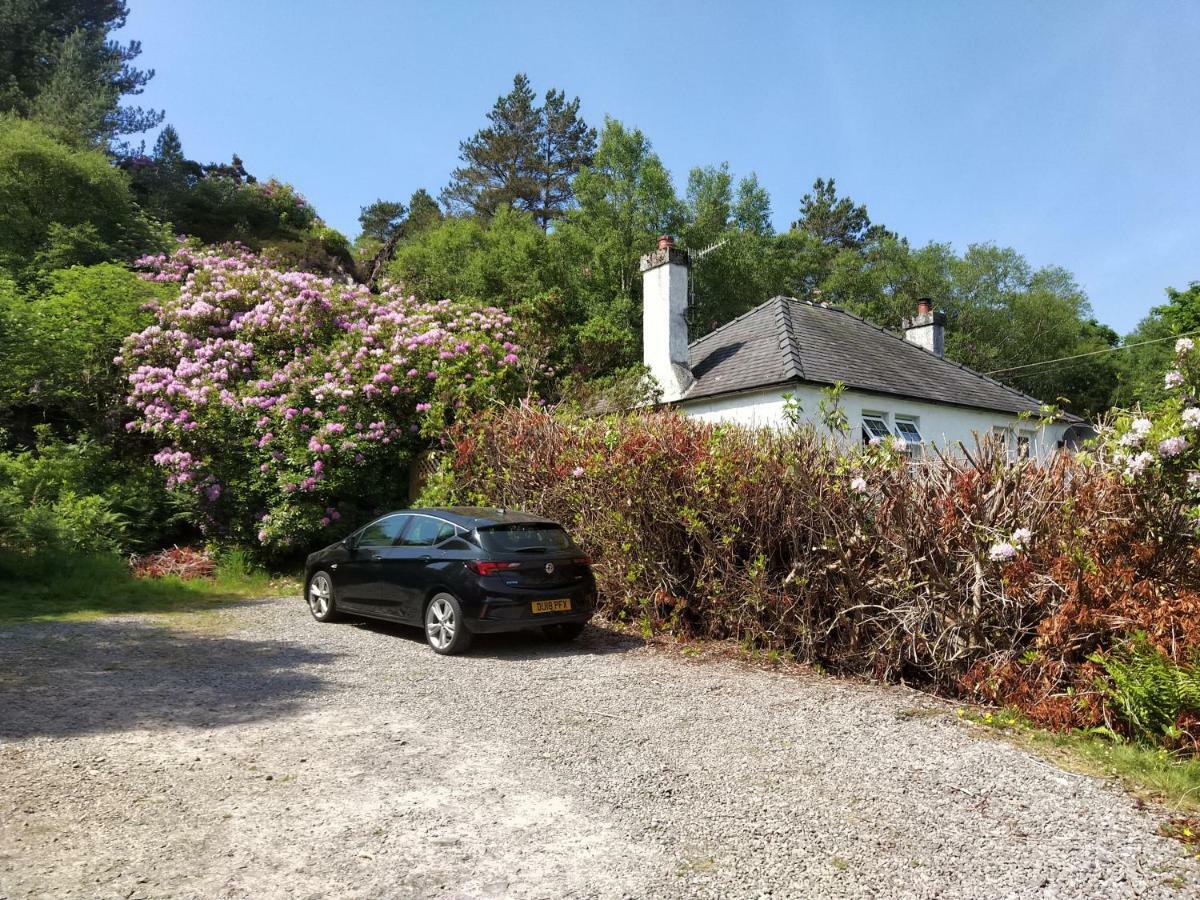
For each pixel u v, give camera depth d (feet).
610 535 30.83
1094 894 10.66
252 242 99.86
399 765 15.16
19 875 10.39
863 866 11.34
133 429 49.98
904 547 21.54
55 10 112.78
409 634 28.91
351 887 10.48
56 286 56.13
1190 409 17.30
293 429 43.75
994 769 15.37
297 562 46.29
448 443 43.11
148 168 104.42
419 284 96.27
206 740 16.26
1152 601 17.42
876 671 22.33
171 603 34.96
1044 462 20.74
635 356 64.59
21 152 67.92
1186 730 15.70
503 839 12.07
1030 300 133.28
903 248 146.82
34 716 17.37
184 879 10.52
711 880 10.87
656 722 18.25
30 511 39.27
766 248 114.73
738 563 26.86
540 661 24.68
